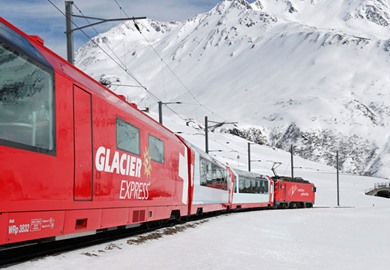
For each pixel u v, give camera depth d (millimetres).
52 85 8539
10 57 7387
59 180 8547
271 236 20375
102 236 14016
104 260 9102
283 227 26703
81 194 9430
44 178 8047
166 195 16828
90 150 9898
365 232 28094
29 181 7609
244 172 41625
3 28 7566
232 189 34812
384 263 15281
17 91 7469
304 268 11711
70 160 8984
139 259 9805
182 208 20031
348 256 16047
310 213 45688
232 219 28531
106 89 11570
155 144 15242
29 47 8141
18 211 7316
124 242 12281
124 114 12156
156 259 10086
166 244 13008
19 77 7555
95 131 10203
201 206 24391
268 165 168375
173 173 17906
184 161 20125
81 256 9195
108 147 10914
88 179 9773
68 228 8961
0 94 7090
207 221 24766
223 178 30906
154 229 17156
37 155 7848
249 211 43844
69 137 9000
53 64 8781
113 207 11328
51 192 8258
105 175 10711
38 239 8281
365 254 17438
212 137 196250
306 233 24281
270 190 50750
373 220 39531
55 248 10070
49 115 8344
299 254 14820
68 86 9117
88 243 11430
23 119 7559
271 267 11125
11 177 7160
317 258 14352
